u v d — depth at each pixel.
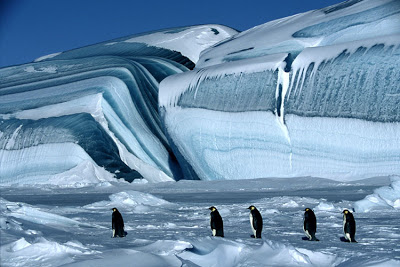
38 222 12.80
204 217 18.47
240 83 50.47
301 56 47.44
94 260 7.65
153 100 65.50
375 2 51.25
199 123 52.31
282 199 26.02
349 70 44.25
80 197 36.09
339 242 11.22
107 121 60.16
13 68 75.75
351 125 43.47
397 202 22.20
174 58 76.19
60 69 71.62
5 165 56.53
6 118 61.53
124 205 24.50
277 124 47.38
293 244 10.73
